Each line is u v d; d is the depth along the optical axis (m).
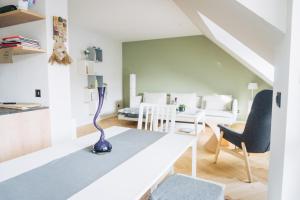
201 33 5.65
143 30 5.28
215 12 2.12
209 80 5.86
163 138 1.59
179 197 1.13
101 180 0.92
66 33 2.38
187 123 4.43
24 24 2.28
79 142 1.48
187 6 2.86
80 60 4.93
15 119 1.95
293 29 1.12
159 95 5.98
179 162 2.85
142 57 6.55
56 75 2.32
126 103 6.83
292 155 1.20
